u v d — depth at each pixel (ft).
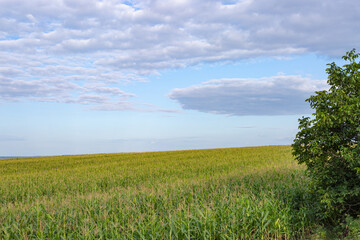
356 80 33.30
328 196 31.40
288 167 62.75
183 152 153.38
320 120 32.04
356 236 28.09
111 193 48.21
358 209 32.32
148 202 38.73
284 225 31.07
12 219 34.22
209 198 40.86
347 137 32.71
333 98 32.30
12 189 62.18
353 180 31.45
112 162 111.45
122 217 32.35
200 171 72.79
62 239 28.14
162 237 27.53
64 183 65.72
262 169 61.77
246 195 38.11
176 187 47.73
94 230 28.35
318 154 34.24
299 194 39.88
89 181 67.26
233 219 29.17
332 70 34.42
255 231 29.68
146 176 70.74
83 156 154.20
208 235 27.32
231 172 64.18
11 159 150.30
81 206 37.81
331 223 33.73
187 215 29.71
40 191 59.26
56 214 35.65
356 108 31.76
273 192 40.93
